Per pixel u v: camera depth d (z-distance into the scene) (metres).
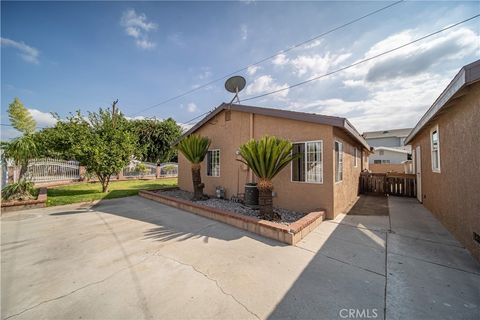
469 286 2.53
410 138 8.43
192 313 2.10
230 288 2.50
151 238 4.20
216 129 8.52
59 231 4.68
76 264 3.16
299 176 5.97
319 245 3.78
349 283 2.60
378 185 9.72
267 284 2.58
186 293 2.42
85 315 2.09
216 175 8.65
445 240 3.99
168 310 2.15
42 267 3.08
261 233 4.33
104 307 2.21
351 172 7.95
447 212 4.57
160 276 2.79
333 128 5.41
